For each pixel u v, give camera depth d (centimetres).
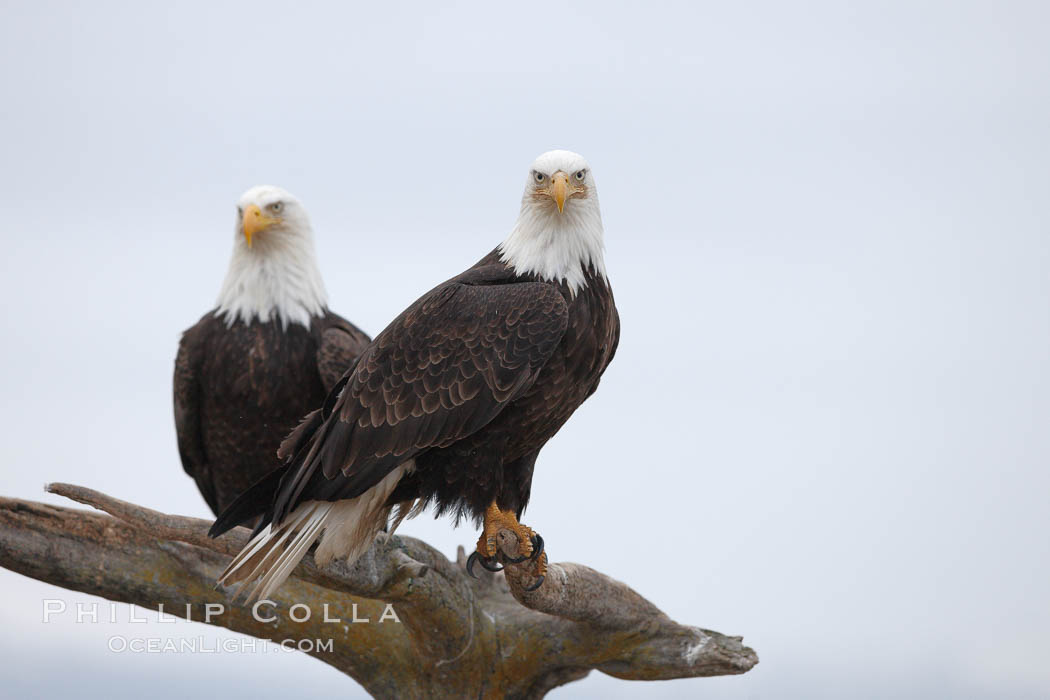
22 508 1129
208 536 1140
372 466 1144
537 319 1136
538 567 1158
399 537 1237
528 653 1275
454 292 1173
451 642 1255
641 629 1239
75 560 1142
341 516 1158
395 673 1287
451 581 1260
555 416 1180
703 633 1253
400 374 1150
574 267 1166
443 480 1179
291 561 1132
